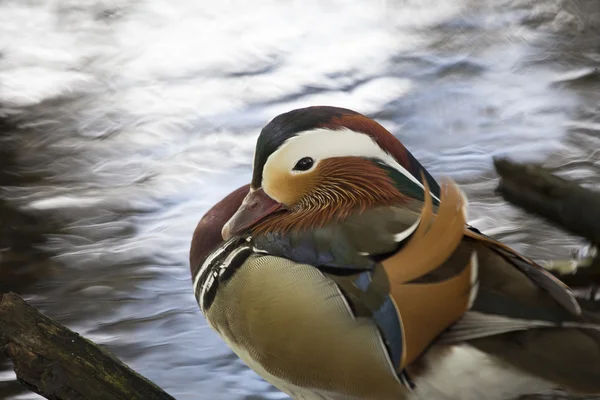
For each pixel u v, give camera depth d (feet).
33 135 40.86
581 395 17.56
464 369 18.04
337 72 46.11
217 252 20.25
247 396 24.94
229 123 41.57
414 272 18.10
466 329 17.94
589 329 17.54
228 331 19.88
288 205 20.39
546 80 44.09
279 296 18.83
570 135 38.60
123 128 41.42
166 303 29.12
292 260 18.97
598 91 42.75
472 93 43.14
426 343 18.16
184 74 46.91
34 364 16.56
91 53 49.78
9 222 33.78
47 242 32.60
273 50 49.19
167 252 31.99
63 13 55.06
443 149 37.96
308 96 43.83
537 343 17.52
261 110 42.73
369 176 20.16
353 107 42.24
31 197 35.68
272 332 18.97
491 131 39.40
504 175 20.30
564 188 19.69
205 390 25.17
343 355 18.52
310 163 20.27
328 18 53.01
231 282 19.52
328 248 18.83
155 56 49.14
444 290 17.97
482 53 47.55
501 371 17.87
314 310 18.51
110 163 38.47
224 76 46.44
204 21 53.42
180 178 37.01
